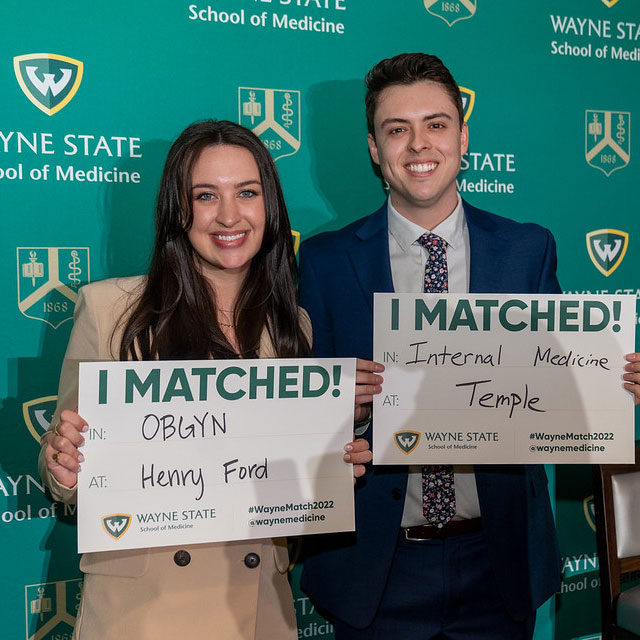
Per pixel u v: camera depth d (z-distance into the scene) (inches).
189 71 64.1
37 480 63.4
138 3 62.2
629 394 54.9
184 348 46.9
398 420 53.8
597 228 78.7
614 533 68.0
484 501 56.9
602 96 77.9
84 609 45.6
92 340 46.8
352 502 49.5
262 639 47.8
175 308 47.4
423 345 53.7
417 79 56.8
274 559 49.2
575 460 54.8
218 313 50.1
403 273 59.6
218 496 46.8
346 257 60.0
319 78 68.1
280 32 66.5
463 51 72.2
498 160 74.2
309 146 68.4
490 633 60.1
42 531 64.0
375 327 53.4
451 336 53.8
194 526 46.3
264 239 49.8
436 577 58.4
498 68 73.5
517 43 74.0
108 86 62.1
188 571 45.9
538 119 75.4
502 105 73.9
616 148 78.8
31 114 60.3
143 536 45.2
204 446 46.5
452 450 54.1
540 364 54.4
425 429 53.9
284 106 67.2
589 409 54.7
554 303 54.2
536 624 80.0
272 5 66.1
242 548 47.7
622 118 79.0
